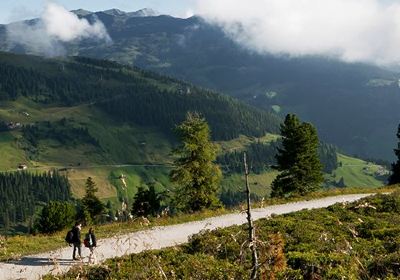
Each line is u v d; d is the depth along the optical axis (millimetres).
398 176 72750
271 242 5699
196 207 54656
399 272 11531
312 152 65000
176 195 54969
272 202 43875
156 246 26328
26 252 27516
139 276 12844
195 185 54594
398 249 15758
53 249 28219
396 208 29969
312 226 24203
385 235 20828
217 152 55594
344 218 27578
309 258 13742
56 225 66125
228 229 24609
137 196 55500
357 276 11000
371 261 12711
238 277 9922
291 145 64438
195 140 54469
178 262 16688
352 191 51281
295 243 20391
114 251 24766
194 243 22562
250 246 5086
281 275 10797
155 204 55219
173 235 30281
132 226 33969
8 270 22578
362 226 23422
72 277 9023
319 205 41219
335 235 21828
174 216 39469
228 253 17047
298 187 64312
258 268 5402
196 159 54438
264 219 29047
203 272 13180
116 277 14320
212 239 21391
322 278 10805
